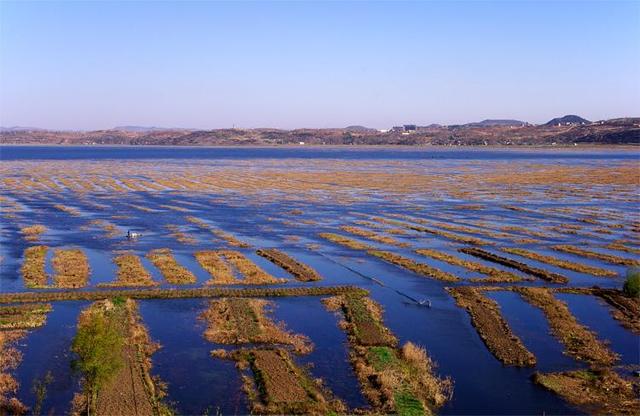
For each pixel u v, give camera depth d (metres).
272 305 50.56
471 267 63.28
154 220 90.56
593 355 40.56
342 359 39.59
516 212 101.69
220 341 41.94
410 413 32.34
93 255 66.88
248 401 33.62
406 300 52.44
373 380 36.22
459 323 46.91
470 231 83.75
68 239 75.25
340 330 45.00
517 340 43.00
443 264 65.06
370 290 55.34
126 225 85.94
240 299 51.06
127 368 36.81
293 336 43.16
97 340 31.31
